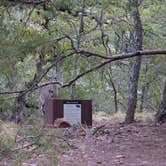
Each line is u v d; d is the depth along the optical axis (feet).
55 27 34.91
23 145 20.31
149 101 84.33
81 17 36.91
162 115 49.08
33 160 21.53
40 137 20.48
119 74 80.64
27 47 21.71
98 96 84.89
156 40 62.95
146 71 73.67
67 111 46.09
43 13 28.02
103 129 42.96
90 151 32.58
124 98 85.20
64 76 36.35
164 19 63.93
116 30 58.39
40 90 46.09
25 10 24.98
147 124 47.50
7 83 25.77
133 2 36.73
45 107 46.19
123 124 48.57
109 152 32.81
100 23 42.42
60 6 26.58
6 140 19.77
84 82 73.26
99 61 33.09
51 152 20.44
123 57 26.58
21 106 31.60
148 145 35.37
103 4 41.91
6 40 21.08
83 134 39.42
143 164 29.12
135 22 49.26
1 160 19.45
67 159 29.17
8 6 22.89
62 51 25.07
